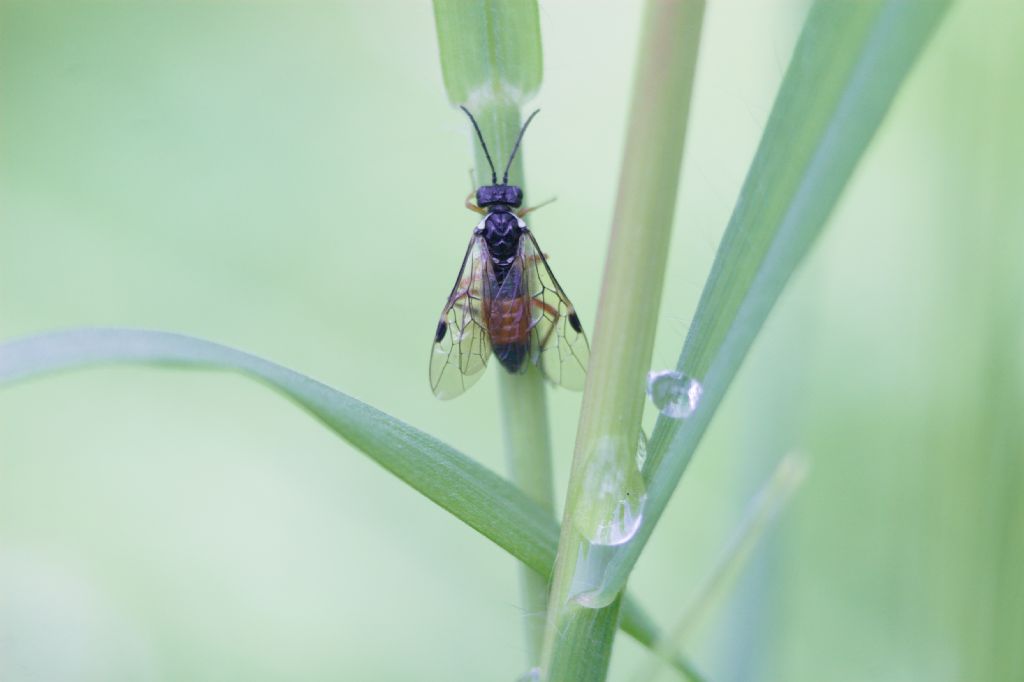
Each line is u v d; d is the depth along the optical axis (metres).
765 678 0.12
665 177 0.08
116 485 0.14
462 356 0.13
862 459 0.13
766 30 0.14
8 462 0.14
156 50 0.15
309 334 0.14
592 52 0.14
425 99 0.15
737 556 0.11
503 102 0.11
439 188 0.14
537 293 0.13
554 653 0.10
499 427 0.14
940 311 0.12
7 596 0.13
